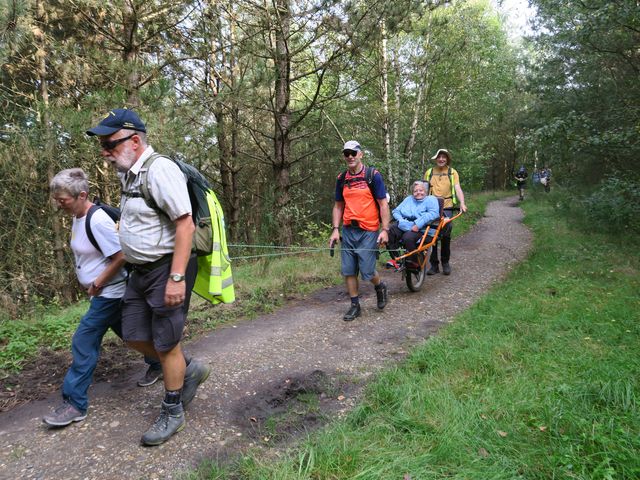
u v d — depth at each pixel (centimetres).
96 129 248
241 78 870
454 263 850
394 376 346
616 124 997
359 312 538
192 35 888
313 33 877
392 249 627
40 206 845
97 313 301
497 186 3650
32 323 528
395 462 235
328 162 1330
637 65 1131
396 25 855
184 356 306
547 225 1206
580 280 604
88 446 275
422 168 1725
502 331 435
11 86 930
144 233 255
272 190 1096
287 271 771
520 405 286
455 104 1748
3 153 721
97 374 386
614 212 903
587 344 385
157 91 768
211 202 280
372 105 1408
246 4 880
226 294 290
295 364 402
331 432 272
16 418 318
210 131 902
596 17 848
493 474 224
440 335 441
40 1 777
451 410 283
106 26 904
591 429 254
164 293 260
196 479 240
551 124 908
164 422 279
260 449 270
